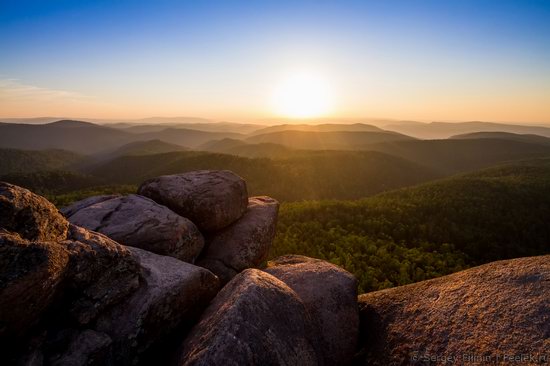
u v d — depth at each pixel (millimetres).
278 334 5266
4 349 4125
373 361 6090
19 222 4602
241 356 4559
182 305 6160
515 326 4820
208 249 10336
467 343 5016
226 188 10977
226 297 6012
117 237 7715
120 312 5383
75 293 4875
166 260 7043
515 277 5781
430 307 6211
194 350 4844
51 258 4277
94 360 4609
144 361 5406
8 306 3846
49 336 4582
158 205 9328
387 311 6945
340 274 8156
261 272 6695
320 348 6043
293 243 40594
